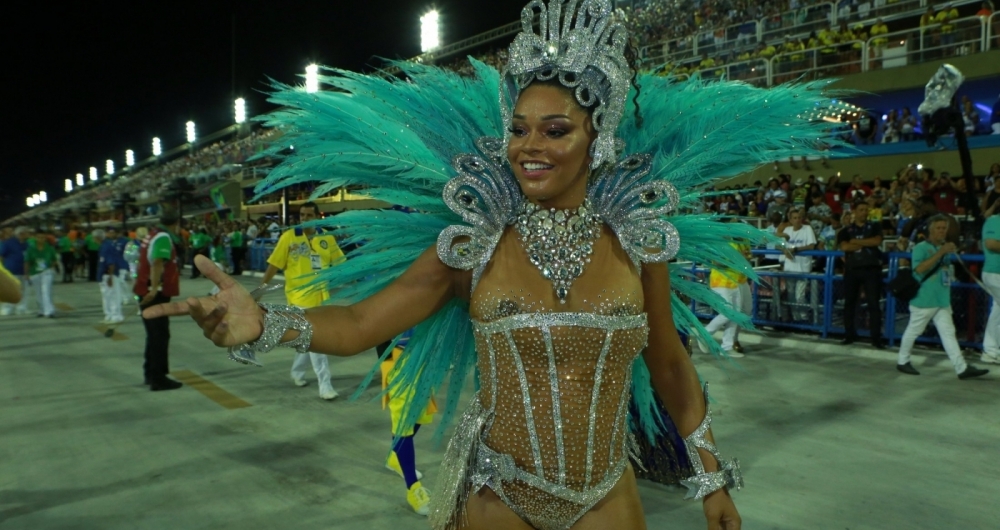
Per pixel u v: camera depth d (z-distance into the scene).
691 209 2.38
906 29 12.84
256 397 6.18
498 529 1.71
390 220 1.95
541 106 1.59
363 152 1.95
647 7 17.05
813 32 13.59
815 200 10.34
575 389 1.64
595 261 1.67
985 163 10.95
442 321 1.99
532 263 1.65
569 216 1.67
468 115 2.06
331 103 1.99
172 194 21.19
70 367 7.74
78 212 36.91
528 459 1.65
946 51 12.04
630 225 1.70
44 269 12.45
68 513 3.71
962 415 5.36
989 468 4.25
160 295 6.50
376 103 2.05
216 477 4.21
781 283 8.72
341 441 4.88
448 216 1.99
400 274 1.98
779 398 5.91
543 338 1.61
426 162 1.97
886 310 7.75
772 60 13.48
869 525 3.48
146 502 3.84
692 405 1.89
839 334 8.34
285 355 8.20
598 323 1.62
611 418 1.70
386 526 3.52
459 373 2.05
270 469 4.34
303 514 3.67
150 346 6.51
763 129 2.06
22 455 4.66
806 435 4.92
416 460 4.48
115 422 5.44
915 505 3.71
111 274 11.70
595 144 1.65
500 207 1.71
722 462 1.87
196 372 7.30
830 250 8.40
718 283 7.32
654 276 1.77
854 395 5.98
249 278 18.62
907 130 11.77
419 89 2.10
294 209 19.69
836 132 2.18
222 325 1.48
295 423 5.34
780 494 3.87
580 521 1.71
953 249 6.37
